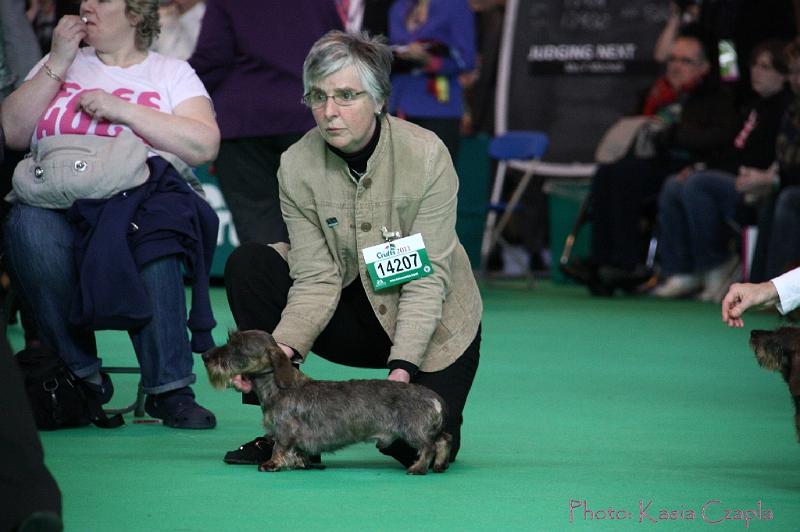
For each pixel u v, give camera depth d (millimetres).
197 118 9359
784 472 7691
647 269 22312
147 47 9539
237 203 12766
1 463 5070
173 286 9125
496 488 7066
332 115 7152
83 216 8852
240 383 7078
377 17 19922
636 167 21766
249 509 6457
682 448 8562
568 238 23141
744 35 22391
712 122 20844
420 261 7426
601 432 9242
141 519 6246
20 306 10391
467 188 23578
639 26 27000
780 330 6922
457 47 17703
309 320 7449
